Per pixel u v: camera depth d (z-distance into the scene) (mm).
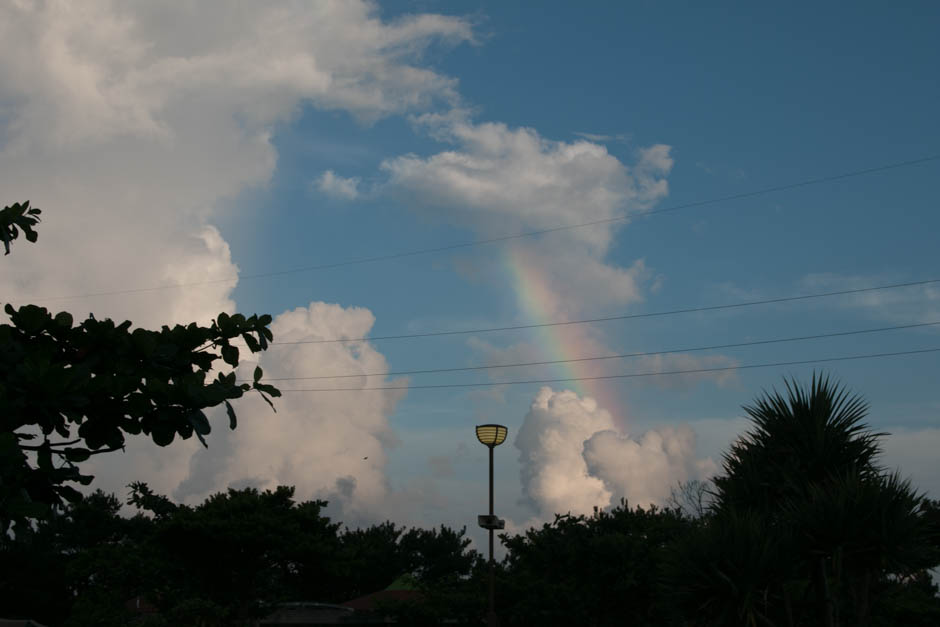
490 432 24875
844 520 14344
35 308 5430
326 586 41125
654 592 28328
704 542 14586
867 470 15844
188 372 5809
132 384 5094
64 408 4875
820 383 16641
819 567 14828
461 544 83875
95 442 5207
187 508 38719
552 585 30219
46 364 4797
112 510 69562
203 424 5273
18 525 4691
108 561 38156
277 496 40531
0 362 5059
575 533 31359
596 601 29016
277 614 43906
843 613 17000
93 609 37625
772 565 14164
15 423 4785
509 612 32562
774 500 15945
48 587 58938
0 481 4461
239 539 36656
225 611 36031
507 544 33250
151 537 38000
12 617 56250
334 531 42031
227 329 5980
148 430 5219
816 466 15727
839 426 16188
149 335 5551
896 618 23766
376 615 42719
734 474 16391
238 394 5543
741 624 14250
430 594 37062
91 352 5527
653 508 32938
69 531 63062
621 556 29109
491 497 24906
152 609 50938
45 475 5180
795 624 15336
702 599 14500
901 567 14305
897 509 14375
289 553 37938
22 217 6660
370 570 74188
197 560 38094
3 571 56281
